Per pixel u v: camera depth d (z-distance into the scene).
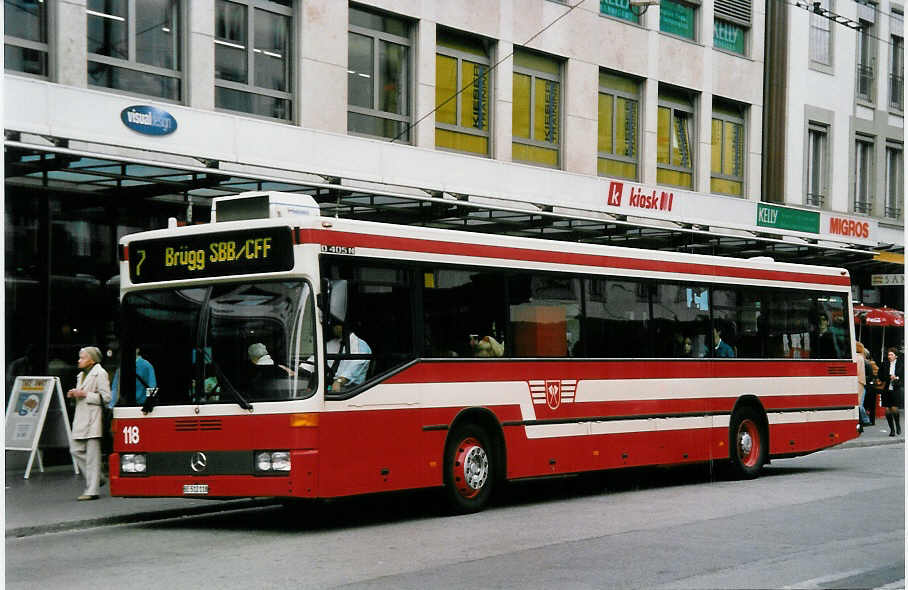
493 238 13.48
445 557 9.84
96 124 16.30
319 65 20.73
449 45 23.56
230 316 11.73
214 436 11.58
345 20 21.20
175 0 18.98
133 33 18.28
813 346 18.34
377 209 19.95
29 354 17.09
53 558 10.24
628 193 25.67
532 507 13.64
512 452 13.44
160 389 11.98
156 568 9.52
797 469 18.88
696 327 16.27
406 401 12.20
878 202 36.81
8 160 15.20
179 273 12.08
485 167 22.75
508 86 24.53
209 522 12.77
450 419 12.71
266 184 17.61
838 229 31.22
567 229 23.17
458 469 12.88
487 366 13.22
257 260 11.62
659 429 15.50
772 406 17.48
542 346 13.95
